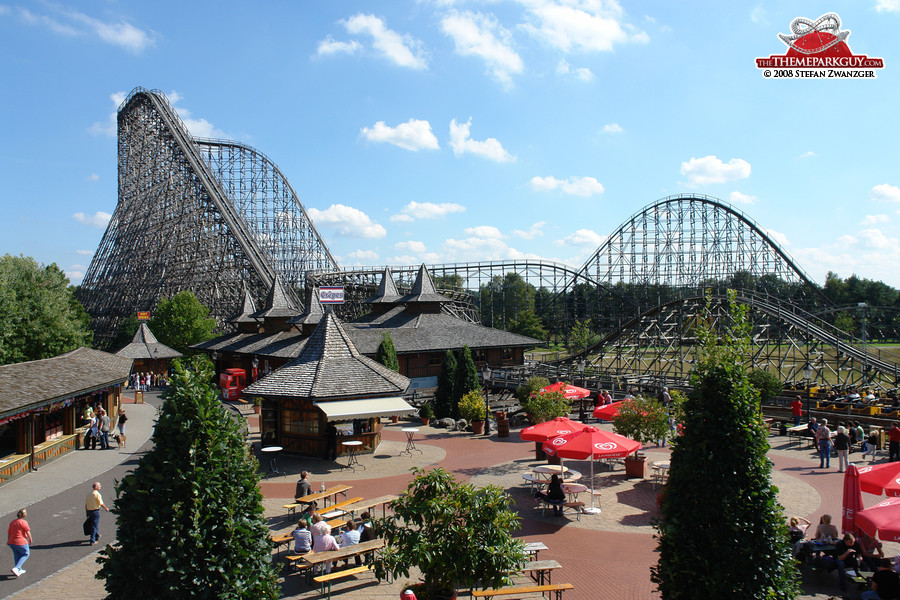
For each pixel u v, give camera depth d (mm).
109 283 95500
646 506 21141
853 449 29297
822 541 15086
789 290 77625
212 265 78312
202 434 9805
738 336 10812
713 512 9773
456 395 40438
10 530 15500
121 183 101500
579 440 20328
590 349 62500
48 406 28656
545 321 91812
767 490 9891
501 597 13969
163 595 9195
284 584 15172
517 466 27406
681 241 72688
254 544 10023
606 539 17922
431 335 53625
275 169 91188
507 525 11797
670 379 42500
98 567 16188
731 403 10055
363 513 18828
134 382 56562
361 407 27859
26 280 56031
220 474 9812
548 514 20328
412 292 59781
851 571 14398
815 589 14344
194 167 75062
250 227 85000
